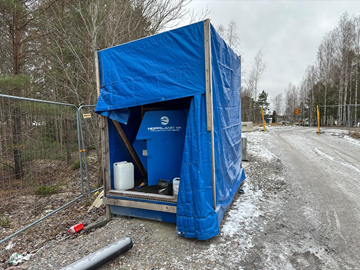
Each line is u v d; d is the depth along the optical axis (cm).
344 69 2703
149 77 320
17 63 808
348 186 508
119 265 255
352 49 2673
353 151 881
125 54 340
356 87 2544
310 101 3609
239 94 527
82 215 434
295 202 430
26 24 779
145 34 788
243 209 396
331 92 3128
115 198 360
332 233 314
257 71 2888
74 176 702
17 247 348
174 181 323
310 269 240
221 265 248
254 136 1369
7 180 567
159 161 390
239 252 271
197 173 286
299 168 674
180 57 299
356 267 242
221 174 339
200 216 283
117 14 670
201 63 287
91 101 736
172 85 304
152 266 251
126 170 381
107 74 355
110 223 364
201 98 291
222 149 347
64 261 276
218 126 323
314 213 379
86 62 740
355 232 315
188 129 293
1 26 780
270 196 464
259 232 318
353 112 1739
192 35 291
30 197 557
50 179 627
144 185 399
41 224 423
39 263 277
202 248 280
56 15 699
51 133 603
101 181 616
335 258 258
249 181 565
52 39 766
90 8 603
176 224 308
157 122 386
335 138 1201
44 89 959
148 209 333
